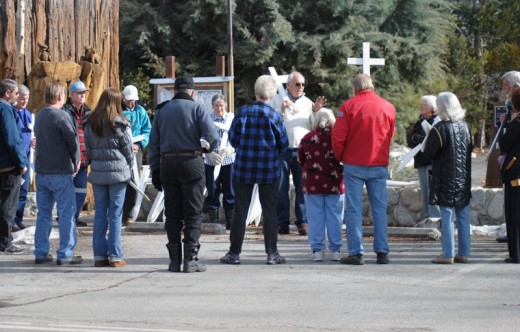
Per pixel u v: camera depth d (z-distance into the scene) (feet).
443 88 206.08
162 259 61.21
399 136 173.88
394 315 42.32
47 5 95.04
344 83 161.38
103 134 56.24
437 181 57.47
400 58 169.17
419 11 173.37
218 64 83.87
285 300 46.11
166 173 54.60
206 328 39.86
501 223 76.64
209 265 58.23
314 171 59.00
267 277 53.21
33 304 45.68
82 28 98.48
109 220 57.47
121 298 47.09
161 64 159.94
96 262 57.72
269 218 58.13
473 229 73.26
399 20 174.81
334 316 42.16
